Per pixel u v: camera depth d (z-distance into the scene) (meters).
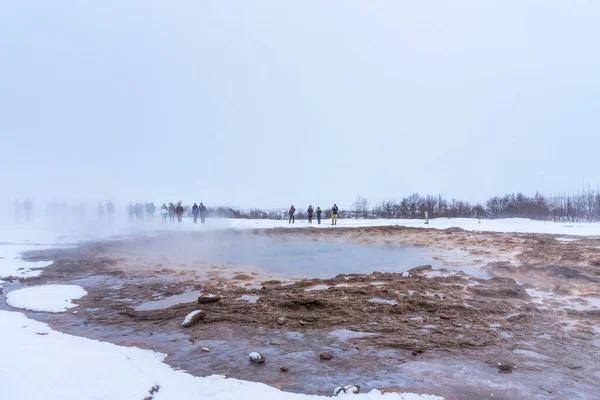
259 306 7.52
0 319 6.50
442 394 4.02
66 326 6.59
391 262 13.20
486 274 10.47
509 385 4.20
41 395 3.26
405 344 5.45
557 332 5.85
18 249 17.06
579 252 12.88
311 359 5.01
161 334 6.11
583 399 3.89
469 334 5.80
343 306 7.38
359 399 3.82
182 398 3.79
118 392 3.59
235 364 4.89
